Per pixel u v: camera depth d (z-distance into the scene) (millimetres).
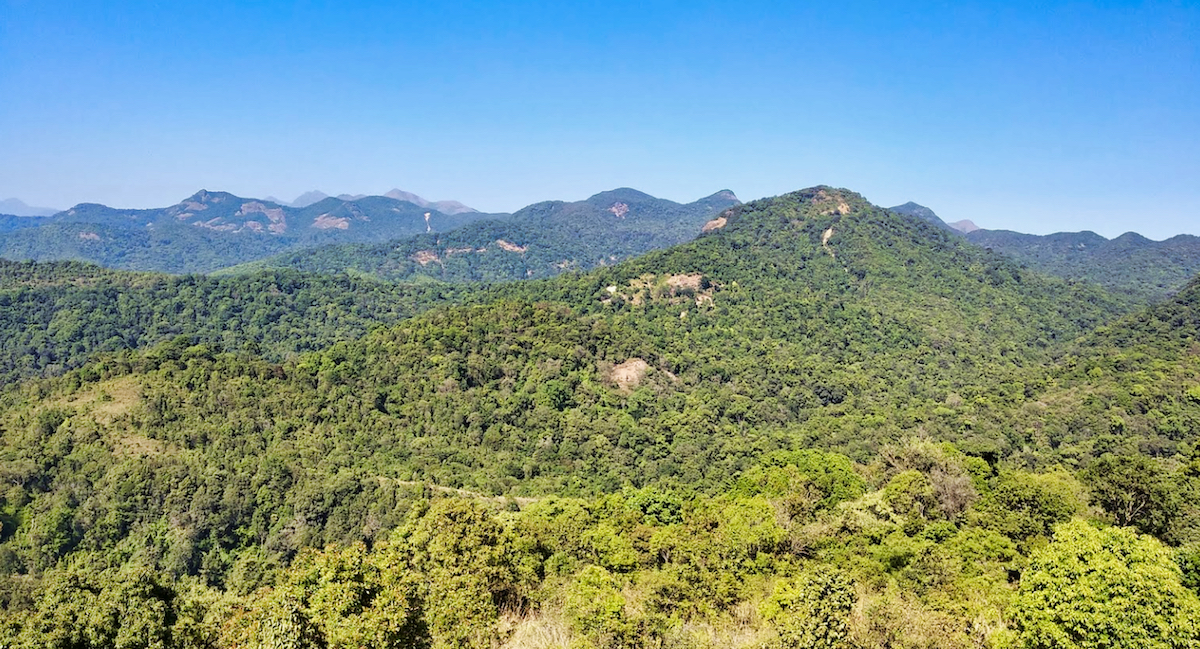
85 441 60375
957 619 18797
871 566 30141
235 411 69438
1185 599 16219
